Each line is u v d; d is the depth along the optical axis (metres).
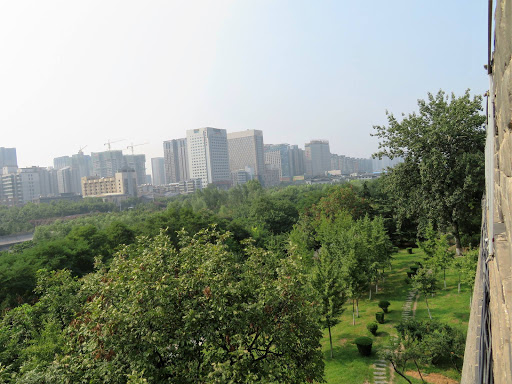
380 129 37.66
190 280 12.52
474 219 35.31
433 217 34.09
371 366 21.28
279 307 13.51
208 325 11.84
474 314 6.93
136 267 13.11
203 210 65.75
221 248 14.57
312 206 65.56
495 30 4.10
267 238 52.03
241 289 13.27
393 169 37.16
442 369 19.61
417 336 21.00
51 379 11.32
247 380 10.71
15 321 21.16
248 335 13.10
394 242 55.91
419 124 35.12
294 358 13.23
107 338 11.32
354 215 57.12
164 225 45.38
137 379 9.48
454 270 31.52
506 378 3.09
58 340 16.88
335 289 23.73
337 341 25.53
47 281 21.73
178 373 11.38
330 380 20.27
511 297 3.05
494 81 4.78
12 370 17.72
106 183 174.62
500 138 4.19
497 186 5.26
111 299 12.78
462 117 32.78
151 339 10.92
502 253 4.31
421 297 31.36
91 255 39.56
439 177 32.41
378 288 35.94
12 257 37.47
